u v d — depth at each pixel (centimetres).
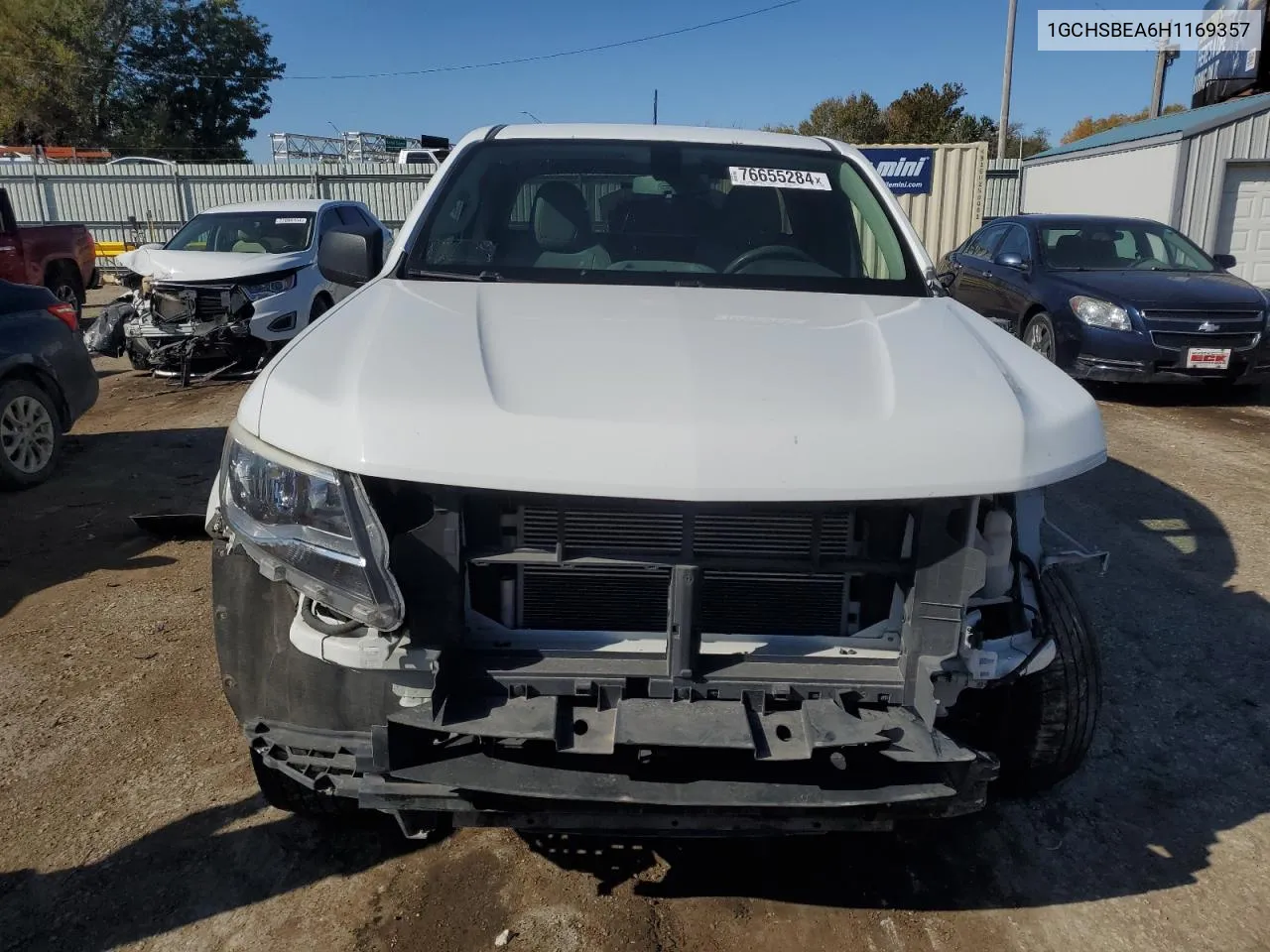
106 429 761
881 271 313
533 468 191
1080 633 262
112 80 4138
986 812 289
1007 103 2639
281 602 219
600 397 203
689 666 202
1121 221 968
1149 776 306
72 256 1309
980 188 1655
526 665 206
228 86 4331
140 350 932
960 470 197
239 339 916
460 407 198
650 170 340
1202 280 849
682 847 271
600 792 194
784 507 199
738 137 364
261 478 210
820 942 237
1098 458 218
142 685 354
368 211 1238
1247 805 292
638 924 241
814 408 203
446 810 207
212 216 1056
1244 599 433
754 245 321
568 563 204
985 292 984
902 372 221
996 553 215
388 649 199
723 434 194
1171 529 523
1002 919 246
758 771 202
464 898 249
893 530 205
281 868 260
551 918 243
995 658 208
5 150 2711
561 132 356
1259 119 1583
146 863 262
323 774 221
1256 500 573
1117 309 810
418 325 240
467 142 350
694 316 255
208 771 302
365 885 254
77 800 288
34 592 444
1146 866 266
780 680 204
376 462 194
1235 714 341
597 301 267
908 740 199
